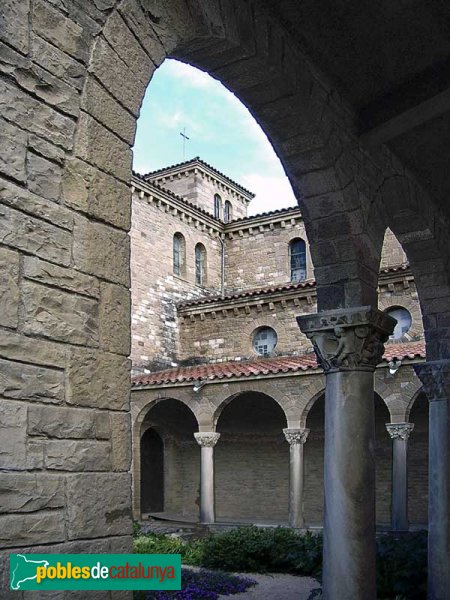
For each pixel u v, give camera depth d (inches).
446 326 368.2
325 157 253.6
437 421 368.5
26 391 119.3
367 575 252.2
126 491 137.6
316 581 477.7
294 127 248.5
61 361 127.0
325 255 273.0
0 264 116.8
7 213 119.3
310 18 229.0
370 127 279.0
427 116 266.5
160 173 1288.1
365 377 269.3
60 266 128.8
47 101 129.9
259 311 983.0
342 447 262.8
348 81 266.1
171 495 995.3
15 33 124.4
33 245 123.7
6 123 121.0
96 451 131.8
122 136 147.1
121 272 143.0
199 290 1099.3
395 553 401.4
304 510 917.2
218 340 1006.4
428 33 238.4
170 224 1055.0
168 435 1010.1
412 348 780.6
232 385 809.5
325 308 274.4
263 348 979.3
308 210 269.9
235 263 1144.8
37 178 126.0
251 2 211.2
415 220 338.6
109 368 137.3
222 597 431.8
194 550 563.2
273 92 233.6
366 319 264.8
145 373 954.7
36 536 118.0
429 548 357.1
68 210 131.9
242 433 976.3
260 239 1130.0
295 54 238.7
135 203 990.4
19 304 120.0
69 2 137.0
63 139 132.4
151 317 987.3
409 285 869.8
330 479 262.1
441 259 360.2
